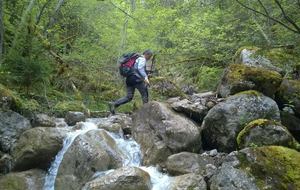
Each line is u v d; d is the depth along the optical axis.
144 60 8.62
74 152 6.55
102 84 11.99
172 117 7.22
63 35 13.40
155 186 6.06
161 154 6.82
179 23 12.69
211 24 11.41
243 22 10.62
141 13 13.87
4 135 7.25
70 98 10.54
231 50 10.80
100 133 6.88
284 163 5.41
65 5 13.14
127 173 5.82
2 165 6.90
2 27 9.00
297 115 7.39
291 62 8.32
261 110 6.89
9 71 8.95
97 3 14.01
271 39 9.80
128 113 9.59
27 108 8.01
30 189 6.54
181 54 12.52
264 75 7.55
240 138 6.41
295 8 8.94
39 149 6.91
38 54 9.58
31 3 9.74
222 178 5.47
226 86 7.84
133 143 7.38
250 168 5.35
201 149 7.16
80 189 6.20
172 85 10.65
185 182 5.83
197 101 8.01
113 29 14.18
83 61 12.14
